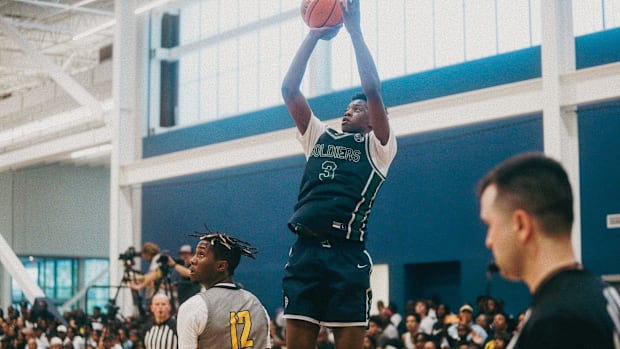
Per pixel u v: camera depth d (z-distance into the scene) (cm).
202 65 2572
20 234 3544
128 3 2223
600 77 1319
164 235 2702
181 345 509
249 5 2423
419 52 2102
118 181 2184
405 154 2108
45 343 2028
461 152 1997
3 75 3341
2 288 3622
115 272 2156
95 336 1812
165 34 2605
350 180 456
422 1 2105
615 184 1728
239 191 2502
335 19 483
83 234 3669
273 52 2372
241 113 2402
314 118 484
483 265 1922
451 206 2003
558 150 1345
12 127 3092
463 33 2011
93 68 2828
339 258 457
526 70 1842
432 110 1560
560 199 228
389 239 2127
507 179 233
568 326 213
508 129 1912
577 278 224
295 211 467
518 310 1855
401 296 2089
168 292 1575
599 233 1744
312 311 461
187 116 2597
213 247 527
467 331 1303
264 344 528
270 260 2398
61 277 3662
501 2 1942
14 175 3550
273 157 1875
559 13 1371
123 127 2203
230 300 519
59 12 2739
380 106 455
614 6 1761
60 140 2441
